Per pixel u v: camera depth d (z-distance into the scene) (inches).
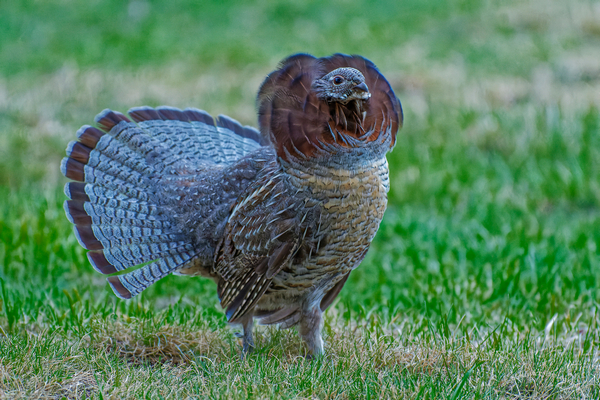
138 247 353.7
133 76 950.4
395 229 518.9
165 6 1346.0
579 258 452.4
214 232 340.2
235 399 286.0
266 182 319.3
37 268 447.5
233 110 799.7
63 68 991.0
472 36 1072.2
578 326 374.0
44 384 298.5
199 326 368.2
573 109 732.7
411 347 341.7
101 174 364.2
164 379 306.7
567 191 583.5
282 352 347.6
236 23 1244.5
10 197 560.1
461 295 407.8
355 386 297.9
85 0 1389.0
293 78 301.9
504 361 318.0
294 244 313.3
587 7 1097.4
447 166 638.5
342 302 414.0
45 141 705.0
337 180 300.2
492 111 732.7
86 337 354.0
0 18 1278.3
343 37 1123.9
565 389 300.0
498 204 567.2
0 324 365.7
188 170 358.3
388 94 309.9
